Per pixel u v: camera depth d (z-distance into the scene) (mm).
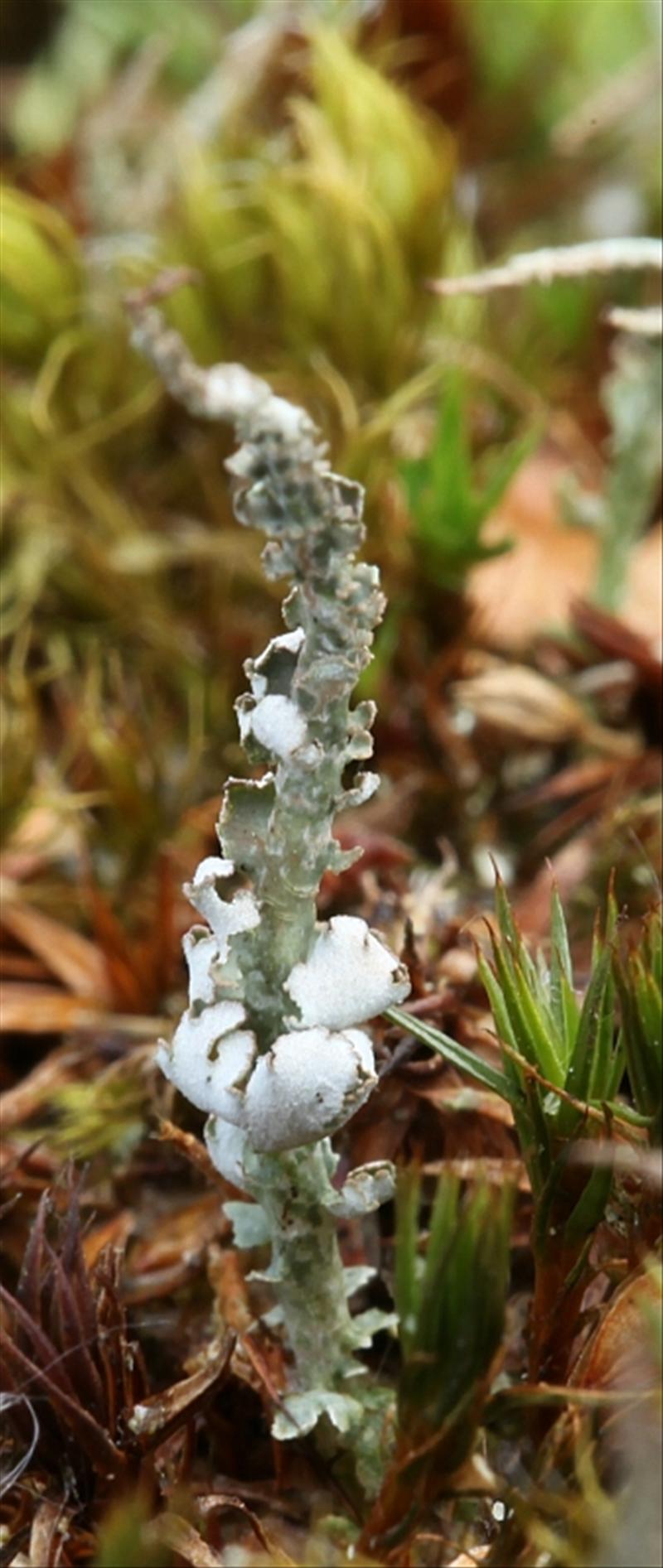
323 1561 85
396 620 125
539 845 119
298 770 74
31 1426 84
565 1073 83
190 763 121
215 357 140
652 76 165
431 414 143
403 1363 84
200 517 138
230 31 192
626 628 120
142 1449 83
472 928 105
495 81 175
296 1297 84
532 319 154
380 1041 96
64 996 111
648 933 85
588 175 174
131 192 159
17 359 138
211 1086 76
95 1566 80
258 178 139
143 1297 96
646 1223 83
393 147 140
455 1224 81
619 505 128
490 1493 86
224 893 80
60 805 119
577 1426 81
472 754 125
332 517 71
